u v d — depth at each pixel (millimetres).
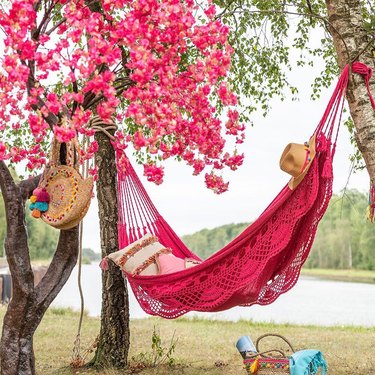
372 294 32750
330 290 37844
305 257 4934
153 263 5594
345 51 5094
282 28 9211
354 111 4957
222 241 126562
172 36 3990
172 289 5125
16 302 4691
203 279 5004
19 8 3578
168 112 4062
